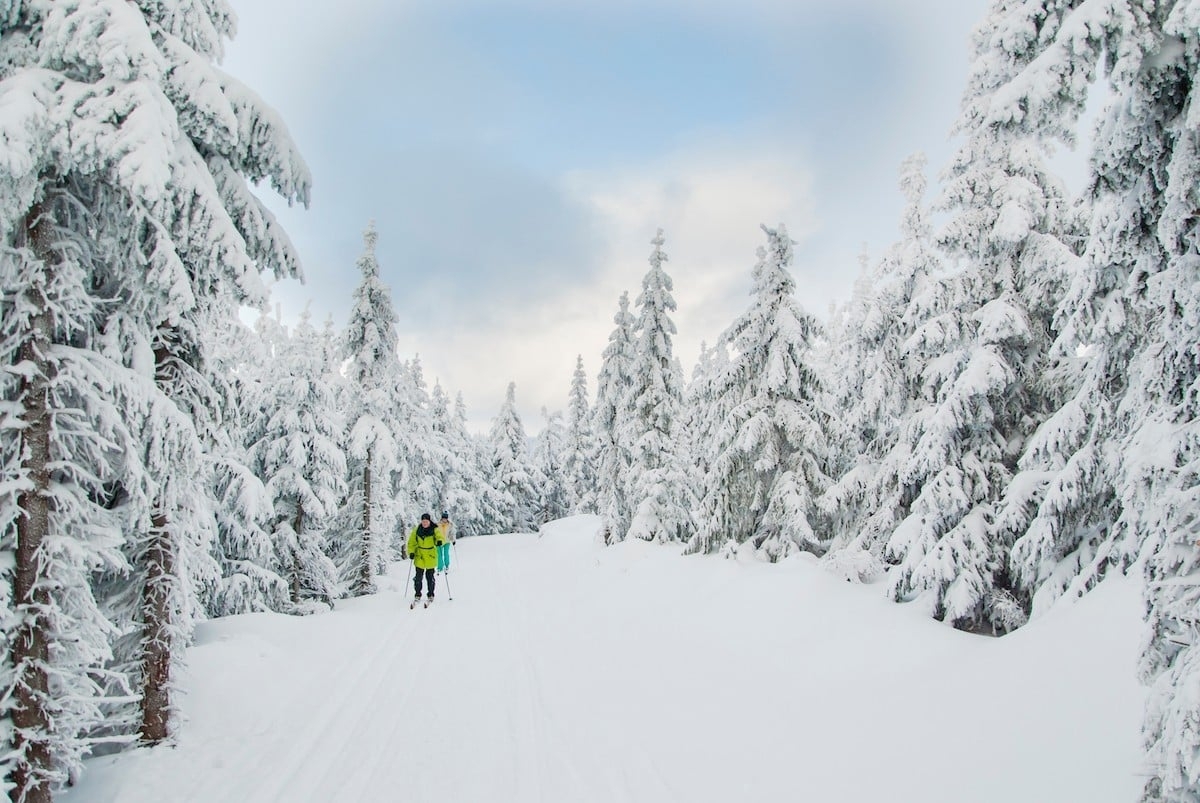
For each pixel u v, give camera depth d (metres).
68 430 5.46
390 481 26.98
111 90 5.12
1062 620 6.47
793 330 15.64
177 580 6.94
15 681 5.01
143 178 4.84
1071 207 9.85
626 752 6.75
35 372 5.25
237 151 7.08
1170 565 3.62
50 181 5.45
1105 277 5.68
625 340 28.75
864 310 17.33
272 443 17.50
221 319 7.71
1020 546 8.35
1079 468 7.50
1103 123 4.43
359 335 22.17
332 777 6.18
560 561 25.02
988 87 9.49
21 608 5.08
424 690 8.92
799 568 11.44
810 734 6.57
